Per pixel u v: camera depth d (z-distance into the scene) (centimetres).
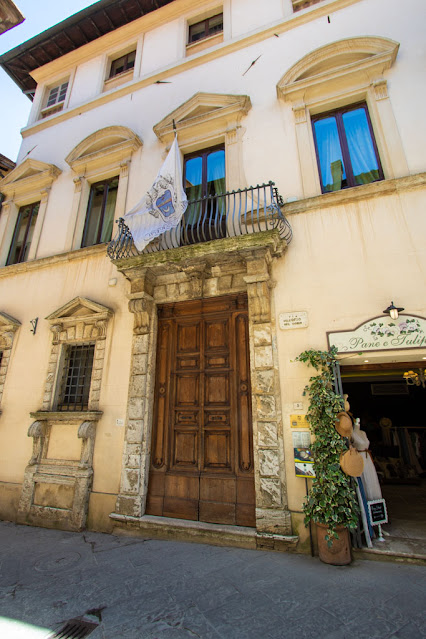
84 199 819
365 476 492
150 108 811
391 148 564
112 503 554
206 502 521
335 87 636
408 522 519
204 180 707
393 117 578
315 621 287
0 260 854
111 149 801
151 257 576
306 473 456
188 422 573
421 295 481
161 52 867
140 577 373
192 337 614
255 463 489
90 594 337
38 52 1017
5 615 301
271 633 273
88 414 596
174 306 640
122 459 569
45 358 704
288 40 711
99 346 652
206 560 420
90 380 668
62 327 706
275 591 338
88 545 481
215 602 319
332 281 529
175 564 408
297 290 543
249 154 660
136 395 588
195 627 282
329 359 476
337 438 427
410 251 504
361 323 495
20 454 653
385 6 649
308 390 477
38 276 782
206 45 820
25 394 693
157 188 621
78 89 965
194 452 556
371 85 609
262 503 469
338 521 400
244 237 519
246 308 587
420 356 474
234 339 580
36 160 898
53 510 579
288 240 568
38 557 436
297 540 441
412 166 544
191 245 548
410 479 836
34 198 901
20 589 348
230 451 534
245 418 537
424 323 464
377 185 539
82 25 950
